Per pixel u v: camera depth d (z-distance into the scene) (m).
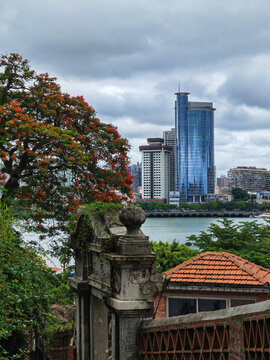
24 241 14.67
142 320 8.08
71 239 10.52
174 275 15.75
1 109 17.61
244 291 14.82
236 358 5.94
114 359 8.18
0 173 17.45
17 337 13.52
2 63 20.08
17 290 11.22
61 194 18.56
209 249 30.80
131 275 7.94
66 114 20.28
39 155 17.80
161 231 144.00
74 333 12.20
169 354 7.40
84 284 9.88
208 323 6.54
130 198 20.08
